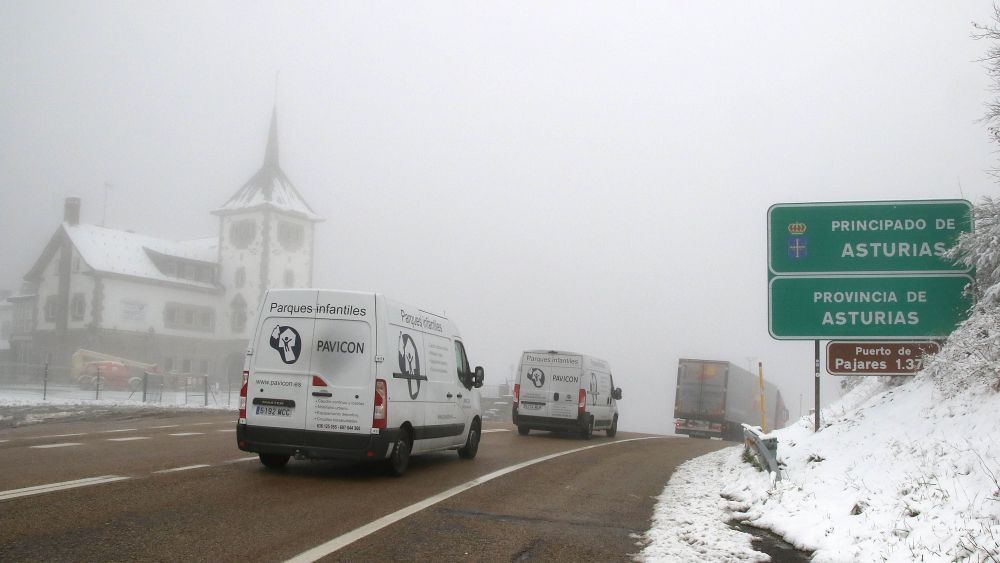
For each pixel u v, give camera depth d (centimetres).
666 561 677
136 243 7469
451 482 1098
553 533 780
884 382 1530
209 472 1047
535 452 1658
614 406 2542
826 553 725
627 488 1152
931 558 638
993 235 1180
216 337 7794
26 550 604
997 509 675
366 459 1038
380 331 1063
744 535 798
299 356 1063
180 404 3334
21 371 4712
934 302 1317
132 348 7019
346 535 715
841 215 1362
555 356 2227
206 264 7856
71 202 7194
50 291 7106
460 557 664
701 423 3859
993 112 1085
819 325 1349
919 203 1336
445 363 1305
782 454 1278
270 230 7906
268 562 609
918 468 849
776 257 1376
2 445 1292
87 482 906
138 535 669
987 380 974
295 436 1048
